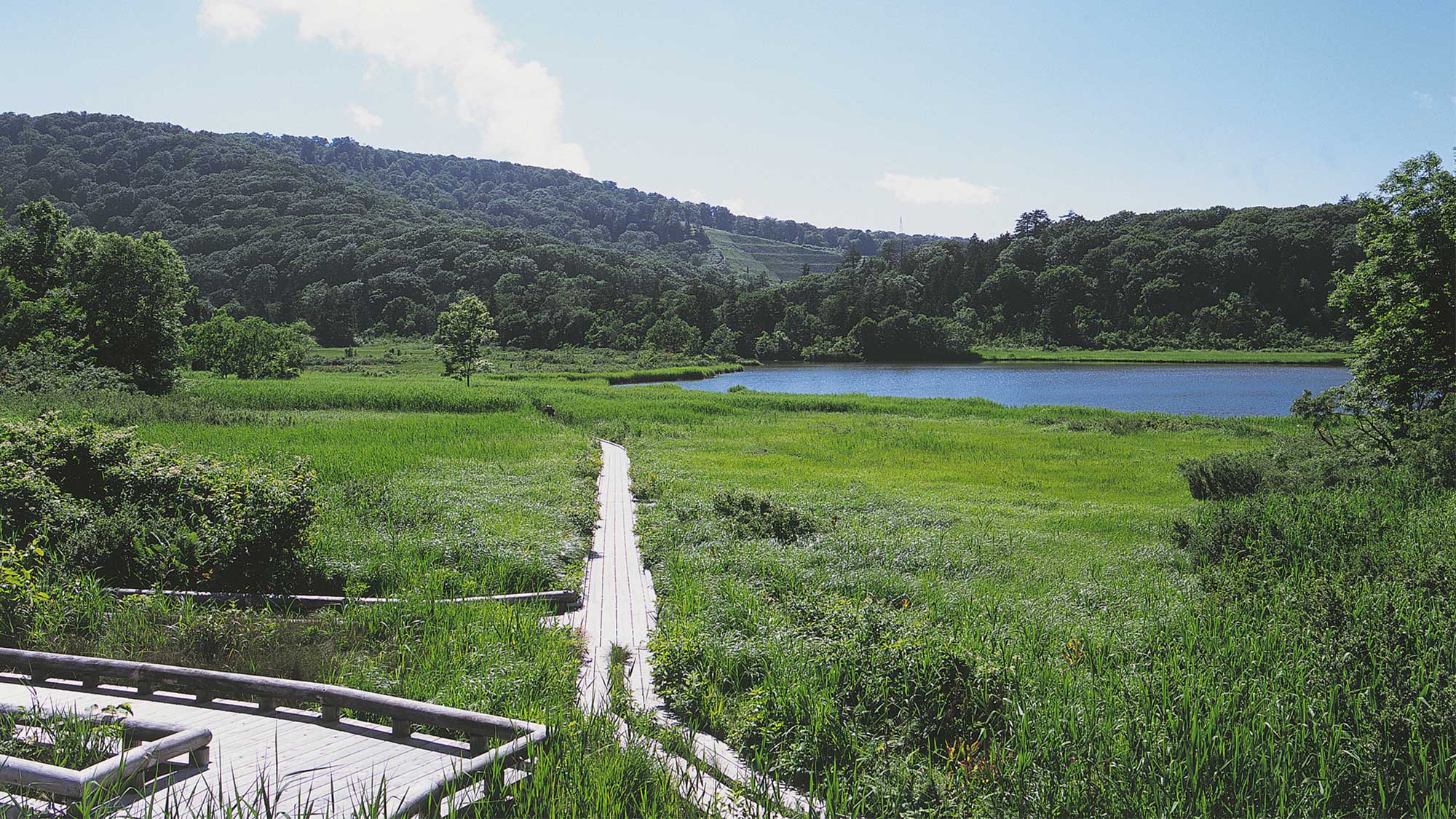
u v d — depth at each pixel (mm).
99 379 37719
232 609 9648
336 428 30172
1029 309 150000
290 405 45969
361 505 15359
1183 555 13570
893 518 17531
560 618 10383
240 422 32219
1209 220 159000
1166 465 27922
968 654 7379
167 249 45656
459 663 8070
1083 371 102750
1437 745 5848
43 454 12594
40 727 5559
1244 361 112812
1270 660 7488
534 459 24375
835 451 30969
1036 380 90188
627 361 115625
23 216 45625
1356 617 8023
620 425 37844
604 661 8867
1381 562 10734
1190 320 134875
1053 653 8070
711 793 5777
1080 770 5645
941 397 71375
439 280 176625
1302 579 9969
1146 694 6641
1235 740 5746
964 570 13117
